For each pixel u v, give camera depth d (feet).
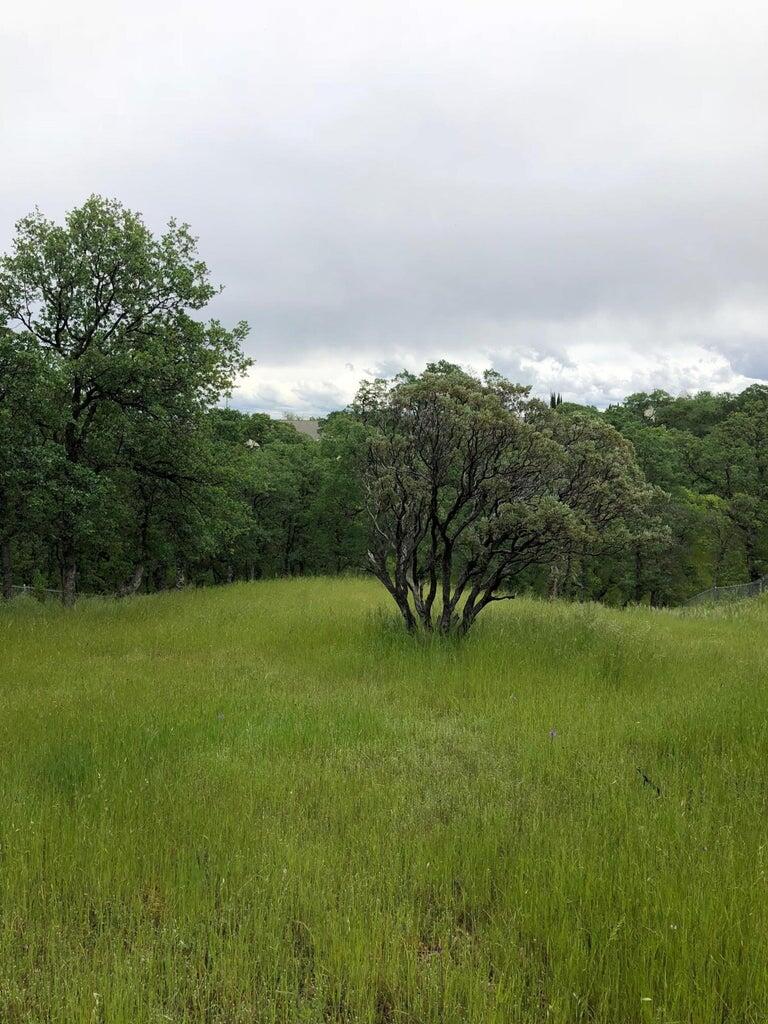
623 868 10.80
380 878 10.93
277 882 10.70
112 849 11.71
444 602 31.65
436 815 13.61
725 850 11.46
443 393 30.63
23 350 41.47
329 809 13.64
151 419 54.19
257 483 89.92
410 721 19.98
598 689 23.65
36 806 13.42
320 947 9.39
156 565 97.19
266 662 28.50
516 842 12.00
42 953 9.38
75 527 49.44
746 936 9.12
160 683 24.36
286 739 18.10
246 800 13.97
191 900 10.35
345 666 27.50
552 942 9.31
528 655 27.86
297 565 133.59
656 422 213.25
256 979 8.91
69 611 46.34
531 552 31.19
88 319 53.11
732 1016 7.89
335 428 100.37
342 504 101.19
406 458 32.32
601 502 31.76
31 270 50.37
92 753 16.46
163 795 14.19
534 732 18.69
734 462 132.67
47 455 43.52
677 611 56.03
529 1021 7.91
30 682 24.73
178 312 55.67
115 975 8.48
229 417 81.87
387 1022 8.29
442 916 10.28
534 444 30.12
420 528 33.65
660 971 8.57
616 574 116.88
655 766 16.11
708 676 25.49
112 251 51.78
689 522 112.78
